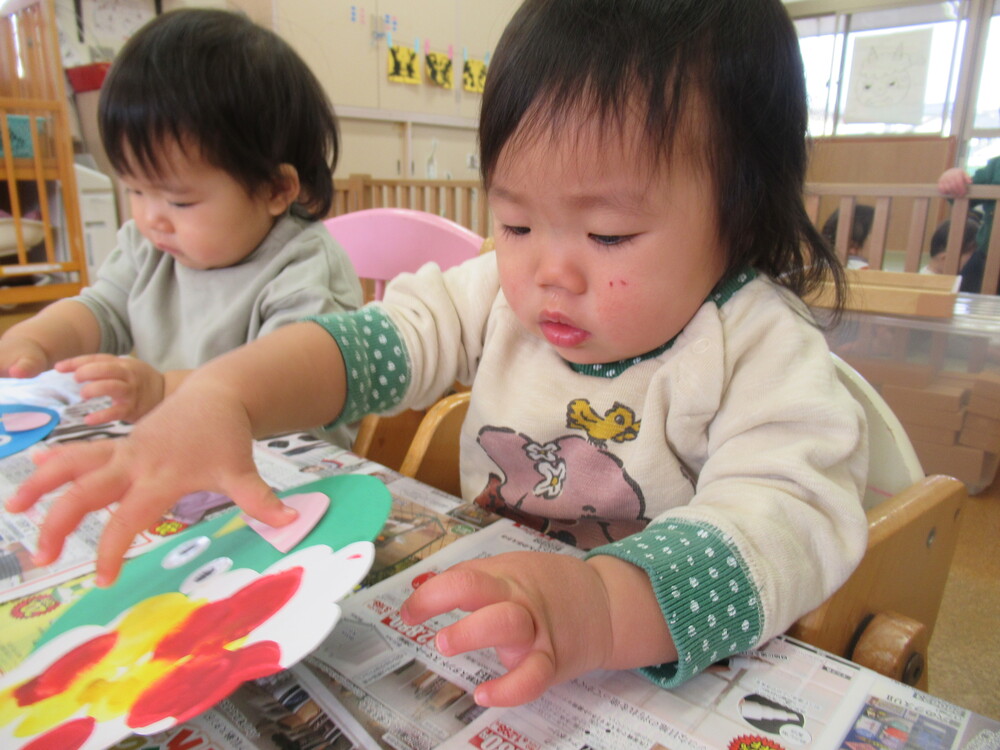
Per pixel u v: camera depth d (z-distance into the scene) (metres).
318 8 3.34
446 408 0.70
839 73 3.81
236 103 0.89
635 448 0.55
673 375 0.52
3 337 0.91
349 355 0.57
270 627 0.30
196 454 0.41
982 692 1.08
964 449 1.71
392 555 0.43
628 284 0.44
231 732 0.29
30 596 0.39
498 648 0.31
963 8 3.48
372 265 1.31
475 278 0.69
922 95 3.66
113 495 0.38
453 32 4.06
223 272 1.00
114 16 3.06
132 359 0.68
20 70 2.54
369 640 0.35
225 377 0.47
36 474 0.38
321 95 1.07
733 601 0.35
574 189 0.42
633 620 0.33
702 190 0.43
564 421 0.59
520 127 0.42
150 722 0.26
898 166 2.93
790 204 0.49
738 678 0.33
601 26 0.42
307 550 0.36
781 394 0.47
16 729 0.27
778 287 0.54
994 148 3.55
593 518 0.59
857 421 0.45
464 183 2.46
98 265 2.86
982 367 1.67
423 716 0.30
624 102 0.40
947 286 1.69
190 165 0.88
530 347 0.64
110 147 0.89
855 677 0.34
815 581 0.39
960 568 1.42
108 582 0.35
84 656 0.31
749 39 0.43
